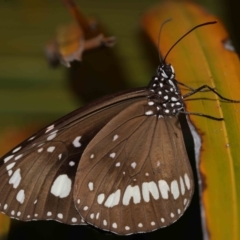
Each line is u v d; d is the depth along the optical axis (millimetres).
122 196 423
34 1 462
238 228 397
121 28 456
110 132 420
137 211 423
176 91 417
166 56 421
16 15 461
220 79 413
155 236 432
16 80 452
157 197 423
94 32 449
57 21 459
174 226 432
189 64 418
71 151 416
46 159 413
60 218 417
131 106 422
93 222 421
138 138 423
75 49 449
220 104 410
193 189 420
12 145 437
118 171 422
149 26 430
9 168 408
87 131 418
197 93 413
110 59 451
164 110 421
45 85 451
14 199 411
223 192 400
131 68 451
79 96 450
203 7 433
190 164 423
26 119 445
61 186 416
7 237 423
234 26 445
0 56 455
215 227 398
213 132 407
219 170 402
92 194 420
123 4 461
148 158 424
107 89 450
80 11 452
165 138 423
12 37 458
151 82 420
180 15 427
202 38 420
